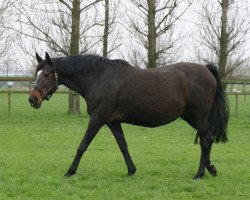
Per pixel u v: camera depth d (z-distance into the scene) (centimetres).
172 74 809
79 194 700
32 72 2666
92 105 798
